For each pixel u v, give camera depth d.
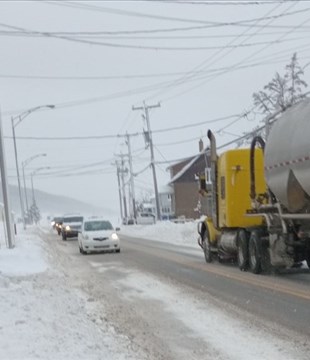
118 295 13.52
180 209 85.25
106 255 26.61
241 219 18.36
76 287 14.94
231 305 11.68
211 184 20.33
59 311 10.02
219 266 19.78
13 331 8.00
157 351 8.07
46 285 13.25
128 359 7.29
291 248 15.66
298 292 12.89
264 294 12.88
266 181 16.22
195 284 15.11
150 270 19.17
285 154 14.70
